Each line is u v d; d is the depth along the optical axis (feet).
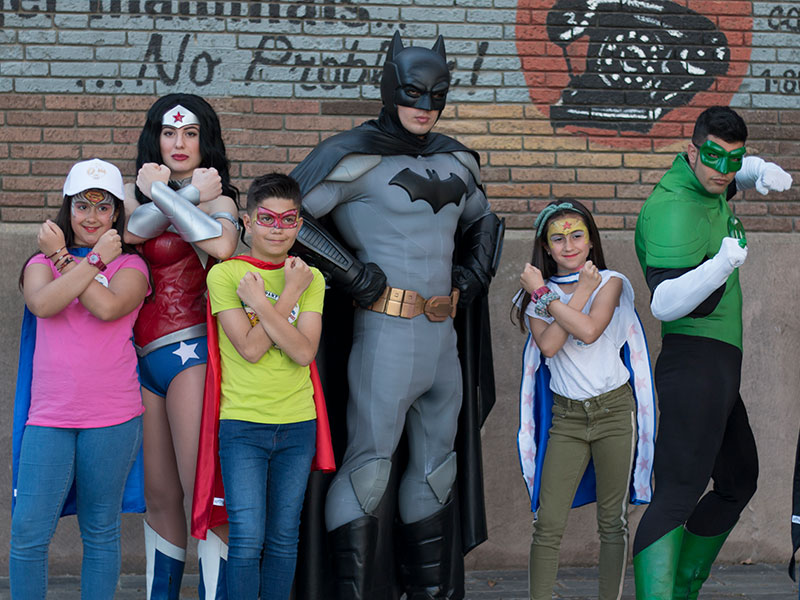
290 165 14.98
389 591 11.85
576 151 15.55
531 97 15.44
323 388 11.97
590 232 11.71
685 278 10.98
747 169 12.77
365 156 11.10
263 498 10.08
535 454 11.94
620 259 15.44
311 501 11.55
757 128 15.92
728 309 11.68
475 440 12.35
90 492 10.17
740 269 15.57
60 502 10.06
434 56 11.19
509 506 15.20
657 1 15.69
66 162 14.62
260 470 10.09
